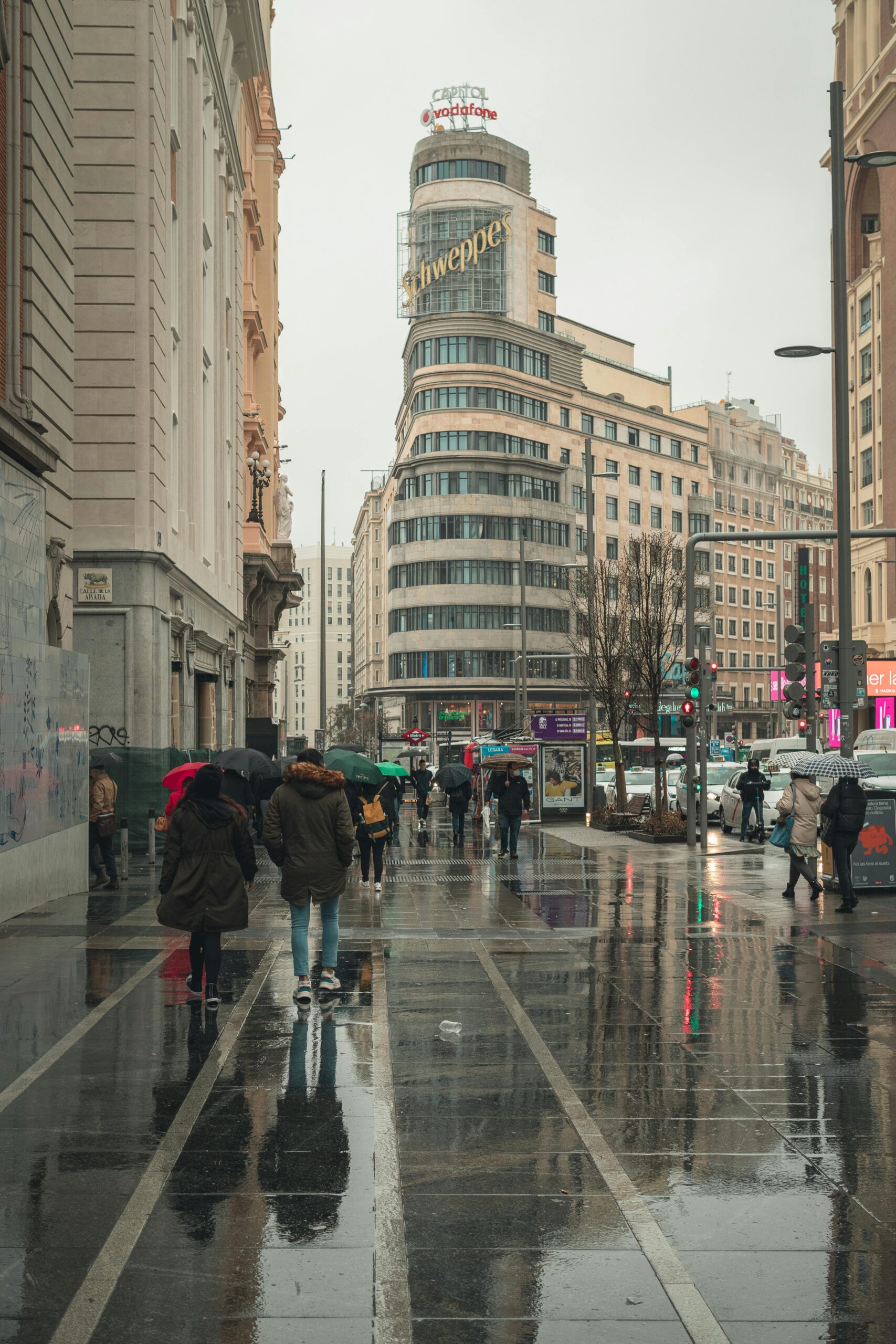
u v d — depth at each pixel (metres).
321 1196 5.22
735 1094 6.93
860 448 58.19
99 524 23.08
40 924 13.67
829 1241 4.78
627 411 97.50
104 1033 8.35
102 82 23.17
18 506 14.52
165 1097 6.77
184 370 28.59
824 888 17.38
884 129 54.31
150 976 10.47
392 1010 9.21
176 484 27.41
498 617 82.69
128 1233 4.79
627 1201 5.19
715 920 14.38
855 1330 4.04
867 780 26.00
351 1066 7.49
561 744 37.72
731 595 108.44
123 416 23.14
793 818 16.48
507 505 83.56
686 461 103.75
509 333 86.00
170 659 24.95
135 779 23.08
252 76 40.56
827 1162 5.73
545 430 88.44
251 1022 8.74
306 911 9.41
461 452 82.94
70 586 18.06
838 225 17.59
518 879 19.44
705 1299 4.26
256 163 55.31
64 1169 5.56
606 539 93.75
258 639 51.38
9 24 15.05
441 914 15.02
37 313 15.99
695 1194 5.29
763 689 111.56
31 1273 4.42
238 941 12.73
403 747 59.69
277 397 57.88
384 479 134.38
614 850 25.45
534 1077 7.28
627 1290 4.32
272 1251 4.63
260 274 54.38
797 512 120.62
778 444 117.50
